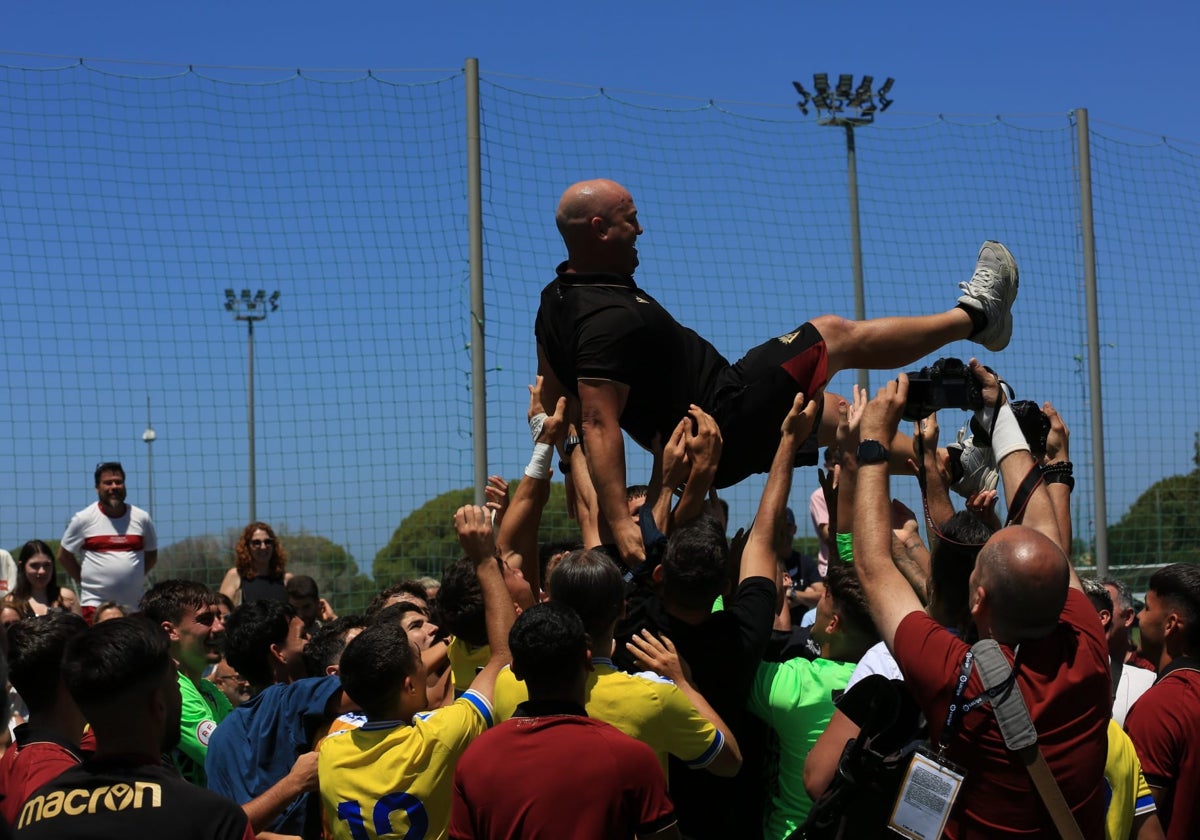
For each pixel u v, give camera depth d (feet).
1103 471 24.71
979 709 7.57
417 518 21.63
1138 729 10.19
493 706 10.07
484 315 20.30
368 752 9.82
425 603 15.20
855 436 10.02
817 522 22.95
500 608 10.34
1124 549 25.22
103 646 7.57
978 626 8.04
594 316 11.20
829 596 11.54
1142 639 12.12
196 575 22.75
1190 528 25.59
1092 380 24.86
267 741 11.68
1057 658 7.75
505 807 8.42
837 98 35.40
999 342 12.85
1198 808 10.06
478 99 20.62
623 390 11.18
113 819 7.20
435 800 9.72
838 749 8.89
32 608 19.86
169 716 8.34
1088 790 7.63
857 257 24.03
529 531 11.66
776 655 12.01
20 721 13.43
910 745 8.05
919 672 7.82
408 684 10.08
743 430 11.65
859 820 8.34
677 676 9.52
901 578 8.41
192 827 7.25
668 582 9.72
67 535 22.47
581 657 8.85
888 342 12.21
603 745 8.54
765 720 10.48
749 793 10.41
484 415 20.16
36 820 7.25
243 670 13.70
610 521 10.98
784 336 12.00
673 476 10.92
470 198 20.42
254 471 21.85
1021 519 9.17
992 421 9.64
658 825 8.50
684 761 9.65
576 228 11.60
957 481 11.80
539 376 12.37
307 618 20.45
